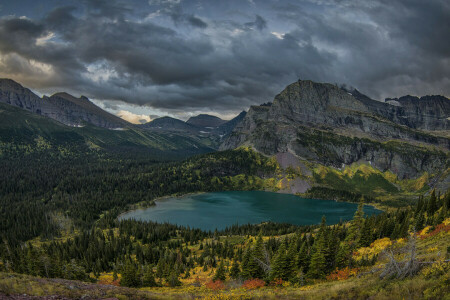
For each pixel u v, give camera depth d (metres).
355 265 59.62
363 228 84.00
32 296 26.56
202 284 74.50
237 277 71.19
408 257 33.91
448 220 75.69
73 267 83.88
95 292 31.36
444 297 21.88
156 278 87.06
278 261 57.75
